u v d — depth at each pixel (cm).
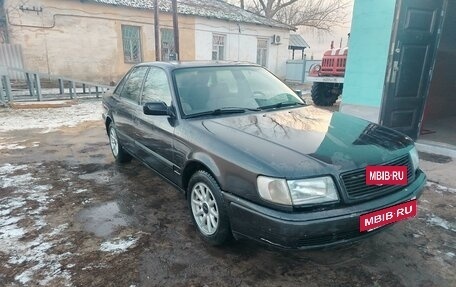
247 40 1950
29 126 730
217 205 247
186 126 285
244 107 323
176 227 300
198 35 1745
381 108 534
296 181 204
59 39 1376
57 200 357
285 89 376
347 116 326
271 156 221
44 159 501
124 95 437
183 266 244
